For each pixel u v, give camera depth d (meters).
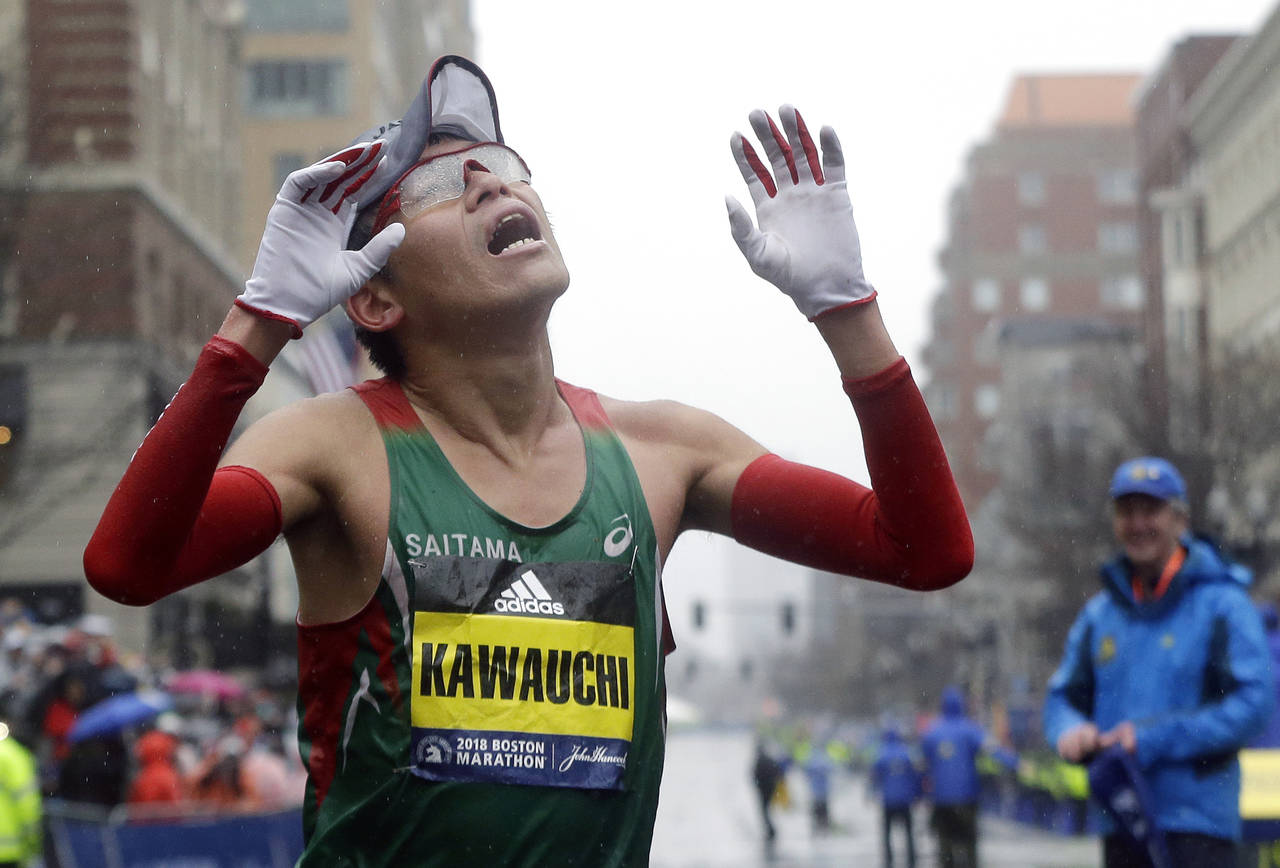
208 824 10.77
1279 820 5.75
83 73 27.16
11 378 25.95
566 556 2.39
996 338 79.25
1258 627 4.80
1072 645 5.14
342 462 2.36
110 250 26.62
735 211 2.34
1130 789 4.73
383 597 2.33
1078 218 108.75
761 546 2.62
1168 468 4.92
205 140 35.59
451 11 75.75
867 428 2.41
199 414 2.17
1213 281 56.28
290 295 2.22
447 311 2.41
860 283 2.39
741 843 24.52
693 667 78.38
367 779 2.31
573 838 2.31
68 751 11.01
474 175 2.44
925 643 73.56
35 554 26.03
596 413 2.59
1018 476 51.88
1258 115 51.41
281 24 52.62
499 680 2.32
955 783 14.99
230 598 25.45
